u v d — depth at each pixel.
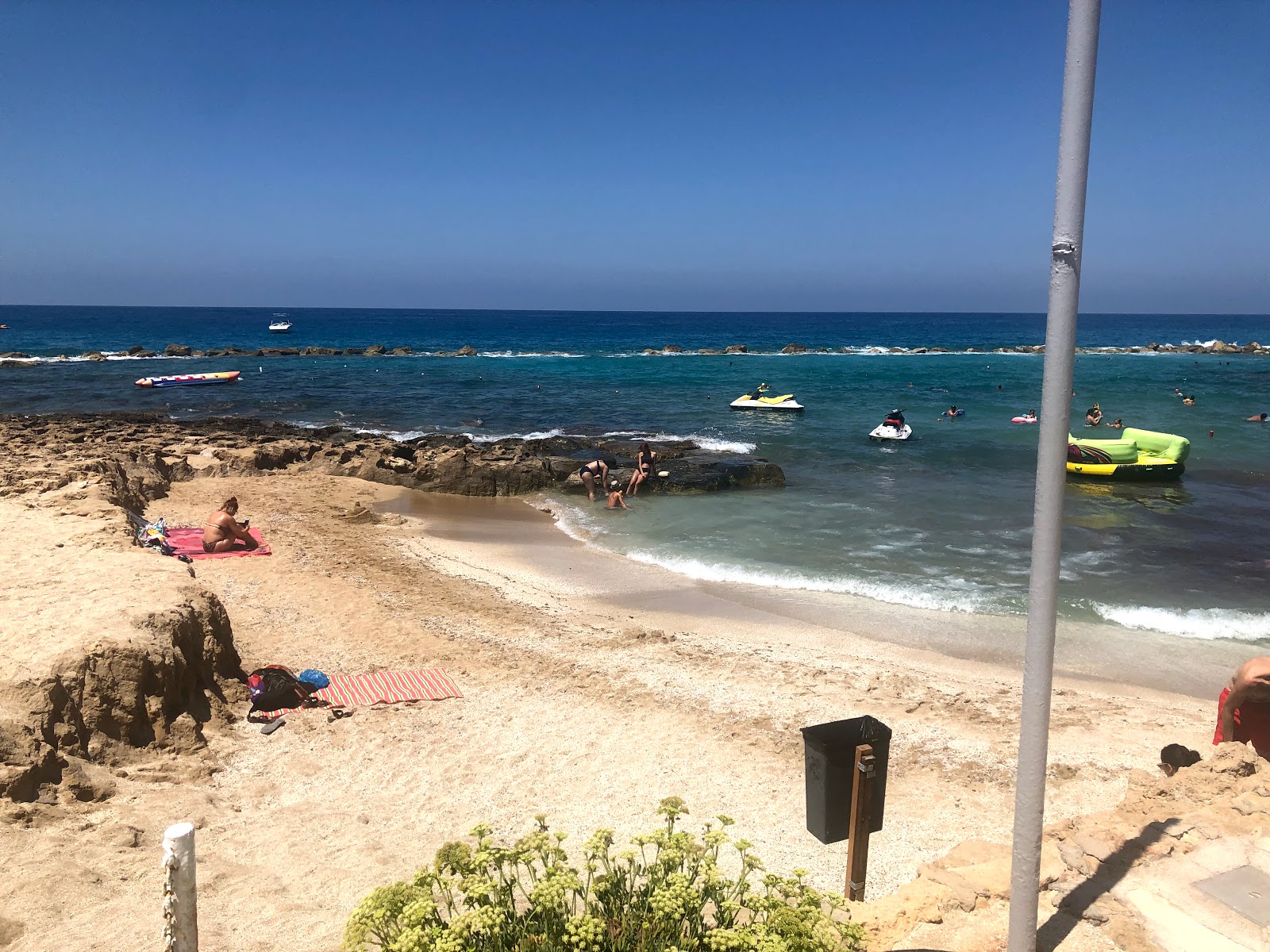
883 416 36.59
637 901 3.66
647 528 19.47
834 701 10.10
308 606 12.71
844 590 14.88
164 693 8.29
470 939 3.39
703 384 49.22
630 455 27.12
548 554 17.34
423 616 12.84
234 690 9.62
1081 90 3.53
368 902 3.50
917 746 8.95
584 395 43.78
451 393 44.44
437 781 8.07
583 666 11.07
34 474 16.95
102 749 7.58
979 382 50.84
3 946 5.06
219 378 47.59
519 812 7.57
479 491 22.69
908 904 4.90
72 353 67.69
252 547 15.47
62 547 11.81
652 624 13.22
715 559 16.89
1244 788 5.53
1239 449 28.56
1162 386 48.28
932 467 25.98
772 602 14.31
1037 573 3.85
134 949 5.09
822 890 6.26
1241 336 143.12
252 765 8.20
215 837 6.82
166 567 10.94
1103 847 4.98
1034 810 4.00
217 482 21.88
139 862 6.15
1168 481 23.94
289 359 66.19
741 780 8.23
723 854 6.91
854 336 126.88
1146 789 5.72
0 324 142.50
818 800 5.60
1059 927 4.42
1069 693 10.62
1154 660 11.86
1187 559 16.59
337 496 21.44
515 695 10.09
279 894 6.00
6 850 5.98
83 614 8.77
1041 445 3.77
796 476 24.89
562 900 3.56
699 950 3.52
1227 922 4.36
